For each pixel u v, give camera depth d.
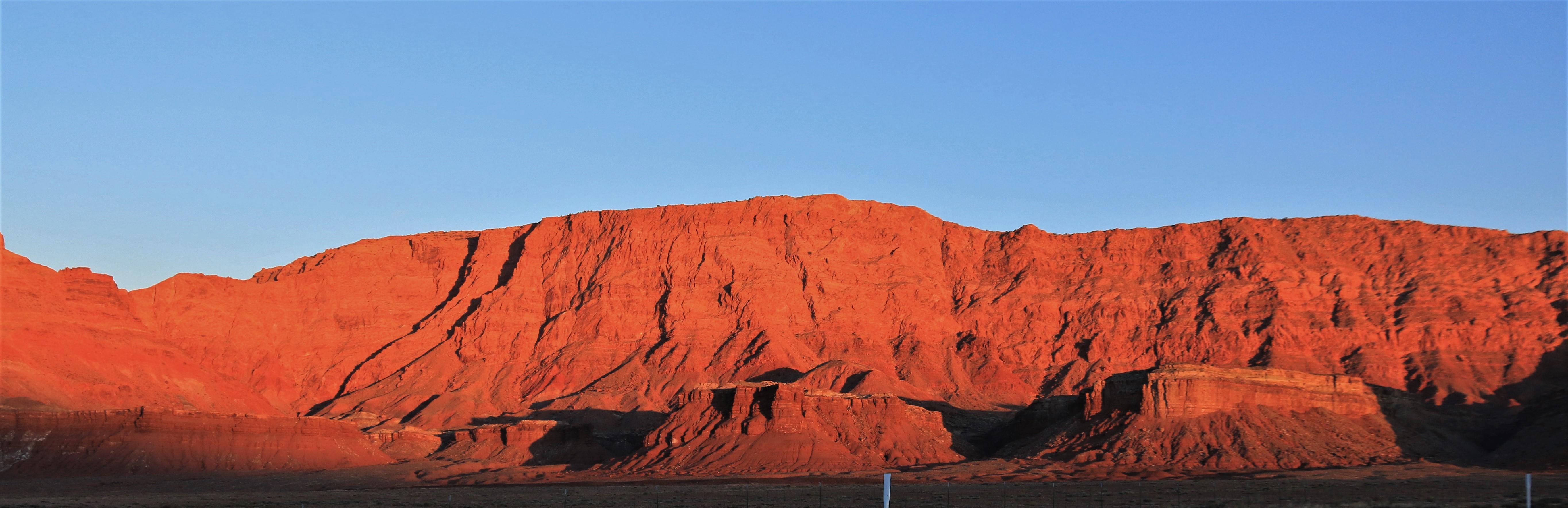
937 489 150.00
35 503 130.50
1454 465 190.75
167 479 178.12
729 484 168.12
